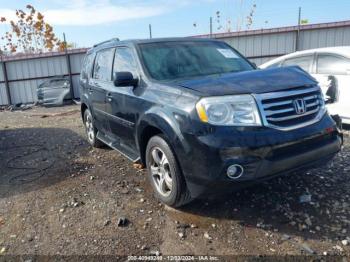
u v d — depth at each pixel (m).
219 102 2.95
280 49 15.08
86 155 5.83
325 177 4.16
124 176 4.66
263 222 3.26
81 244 3.09
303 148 3.12
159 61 4.16
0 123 10.92
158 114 3.39
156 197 3.86
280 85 3.18
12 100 17.20
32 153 6.26
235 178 2.89
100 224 3.42
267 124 2.96
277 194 3.78
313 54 6.77
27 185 4.59
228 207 3.56
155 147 3.64
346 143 5.53
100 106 5.28
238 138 2.87
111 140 5.23
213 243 2.99
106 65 5.22
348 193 3.73
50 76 16.89
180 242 3.03
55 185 4.51
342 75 6.10
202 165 2.96
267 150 2.90
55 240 3.19
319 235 3.00
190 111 3.06
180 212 3.54
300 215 3.33
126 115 4.23
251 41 15.27
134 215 3.55
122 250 2.96
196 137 2.97
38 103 16.52
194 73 4.08
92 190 4.26
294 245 2.88
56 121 10.44
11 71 16.86
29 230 3.41
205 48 4.62
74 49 16.52
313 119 3.26
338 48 6.46
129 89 4.16
